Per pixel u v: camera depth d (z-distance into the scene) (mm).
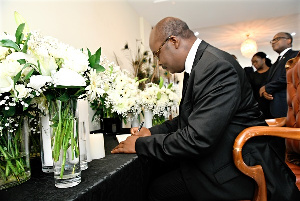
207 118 708
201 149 712
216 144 734
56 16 1579
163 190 885
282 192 750
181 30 962
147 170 917
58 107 566
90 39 2008
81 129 678
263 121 918
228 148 798
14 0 1235
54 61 551
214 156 788
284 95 2270
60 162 546
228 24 4609
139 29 3359
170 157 771
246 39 5711
